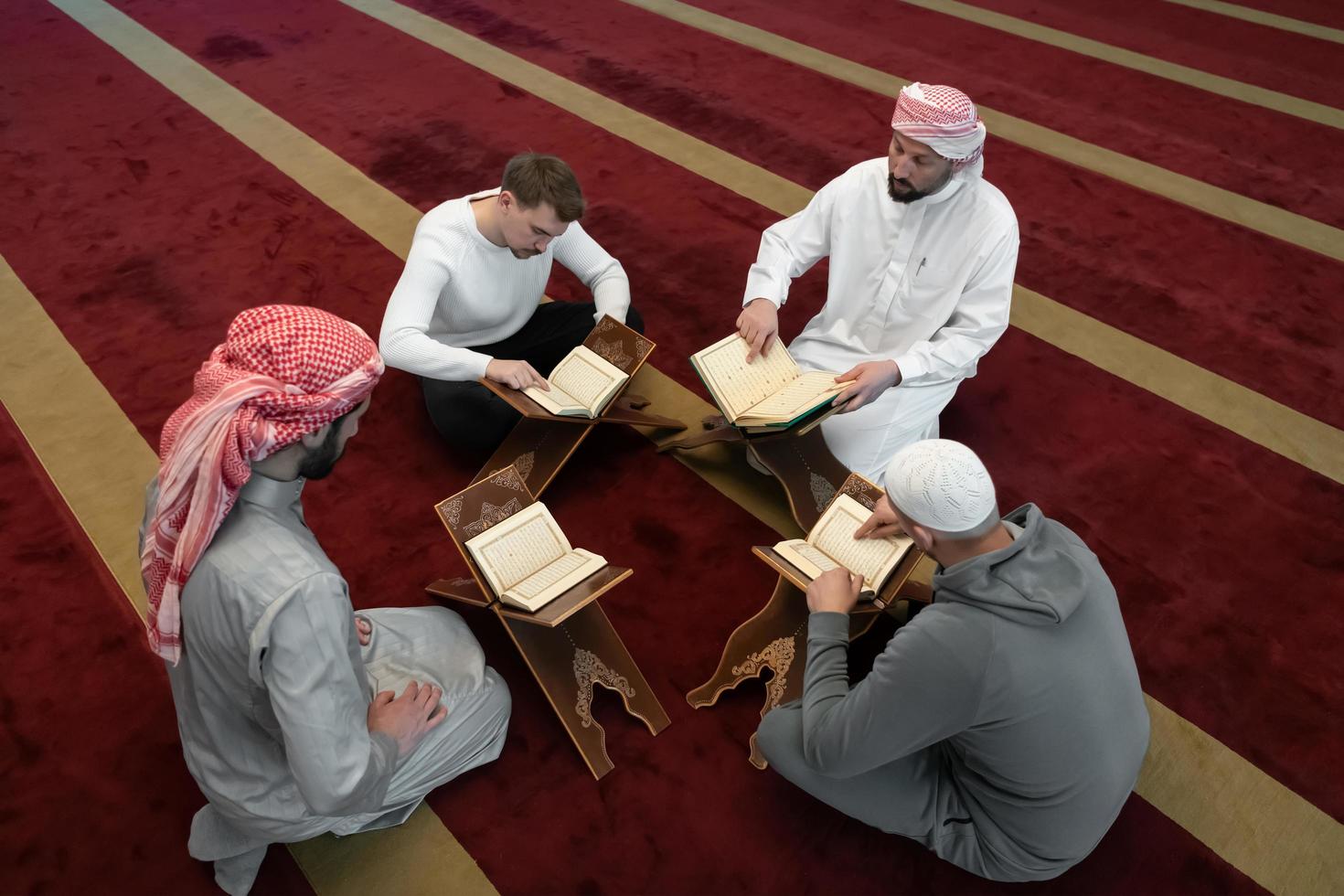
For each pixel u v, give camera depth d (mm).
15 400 3350
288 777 1896
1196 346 3721
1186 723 2496
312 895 2160
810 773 2061
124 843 2223
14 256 4031
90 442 3197
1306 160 4848
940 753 2098
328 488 3062
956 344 2834
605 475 3143
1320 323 3840
